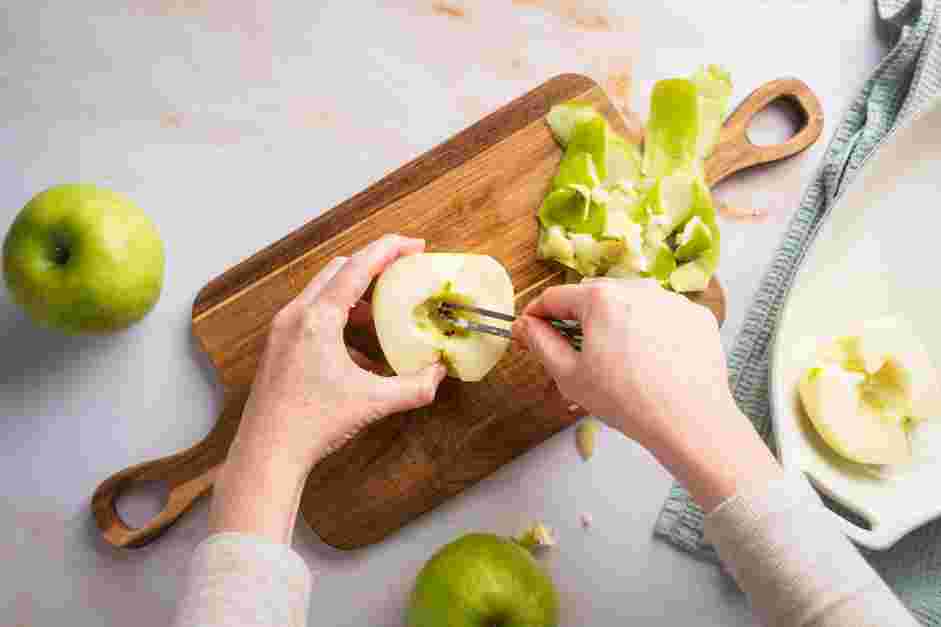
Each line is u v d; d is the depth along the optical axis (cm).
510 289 112
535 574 109
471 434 119
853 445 113
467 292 110
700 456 87
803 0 128
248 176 126
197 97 127
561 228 118
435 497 120
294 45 127
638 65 128
